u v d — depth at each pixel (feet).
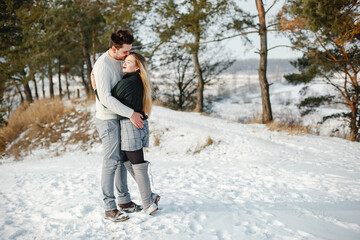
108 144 8.11
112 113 8.09
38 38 45.50
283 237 6.97
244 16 37.50
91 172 19.15
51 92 78.69
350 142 28.12
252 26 37.73
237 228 7.54
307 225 7.93
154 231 7.34
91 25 54.65
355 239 7.06
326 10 24.85
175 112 41.42
